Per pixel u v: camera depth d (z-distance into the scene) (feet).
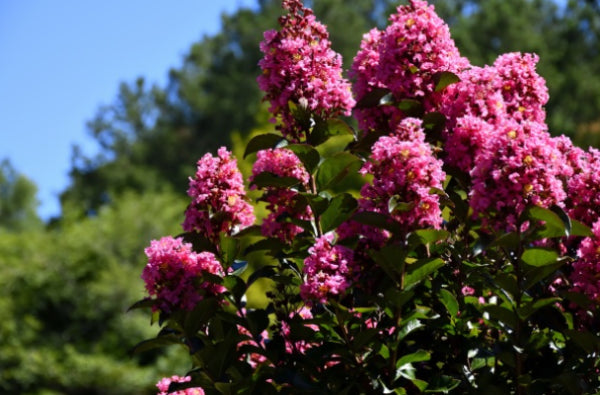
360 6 147.43
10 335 75.36
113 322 78.28
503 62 14.51
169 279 14.02
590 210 13.64
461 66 14.87
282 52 14.69
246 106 141.18
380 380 13.08
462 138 13.62
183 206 98.43
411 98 14.47
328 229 14.02
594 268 12.75
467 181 13.91
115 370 72.79
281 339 14.28
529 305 12.53
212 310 13.74
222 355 13.78
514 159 12.19
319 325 13.96
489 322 13.21
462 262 13.42
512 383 13.88
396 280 12.77
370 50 15.16
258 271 14.29
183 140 148.66
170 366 74.38
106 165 152.97
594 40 123.13
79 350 77.20
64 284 79.41
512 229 12.57
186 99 148.15
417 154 12.55
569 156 14.34
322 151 56.39
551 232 12.36
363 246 13.43
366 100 14.49
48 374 72.95
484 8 122.52
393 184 12.61
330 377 13.67
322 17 134.00
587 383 12.96
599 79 114.73
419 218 12.59
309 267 12.84
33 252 82.23
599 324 13.32
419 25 14.33
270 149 15.15
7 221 191.52
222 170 15.12
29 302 78.38
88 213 148.36
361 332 12.80
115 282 79.00
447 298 13.24
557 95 108.99
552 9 130.21
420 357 13.10
